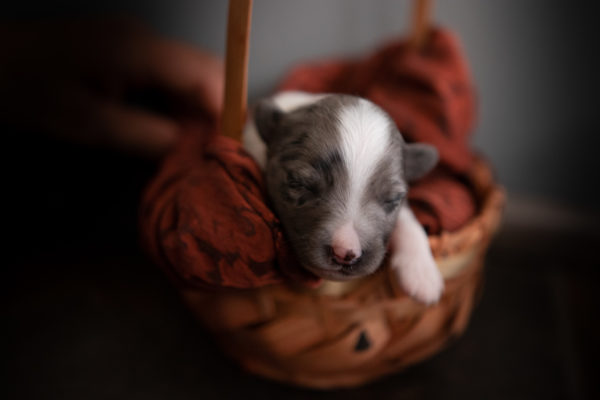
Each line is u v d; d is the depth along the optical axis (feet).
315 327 0.79
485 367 0.94
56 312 0.99
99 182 1.20
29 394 0.86
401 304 0.80
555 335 1.00
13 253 1.09
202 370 0.92
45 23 1.17
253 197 0.72
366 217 0.70
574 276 1.16
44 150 1.16
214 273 0.72
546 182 1.24
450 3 1.14
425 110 0.95
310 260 0.70
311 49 1.25
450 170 0.94
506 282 1.12
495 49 1.16
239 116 0.78
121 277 1.07
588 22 1.08
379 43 1.22
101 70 1.13
